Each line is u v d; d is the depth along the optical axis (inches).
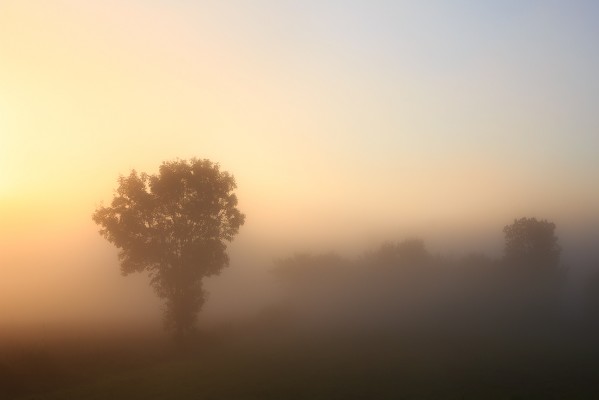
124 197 2262.6
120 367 1819.6
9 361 1604.3
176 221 2268.7
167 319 2265.0
